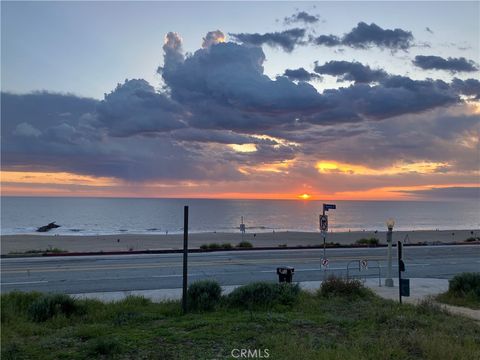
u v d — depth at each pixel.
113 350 7.18
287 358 6.65
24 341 8.19
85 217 120.94
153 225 91.19
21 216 122.50
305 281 17.12
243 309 10.84
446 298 12.95
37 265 22.03
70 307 10.56
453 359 6.72
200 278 17.91
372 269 20.69
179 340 7.87
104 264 22.27
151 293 14.55
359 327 8.78
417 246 33.72
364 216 141.00
